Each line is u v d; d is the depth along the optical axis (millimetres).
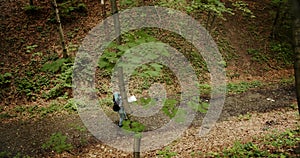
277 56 20766
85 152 10594
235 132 11344
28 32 18359
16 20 18984
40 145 11047
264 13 23750
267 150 8789
